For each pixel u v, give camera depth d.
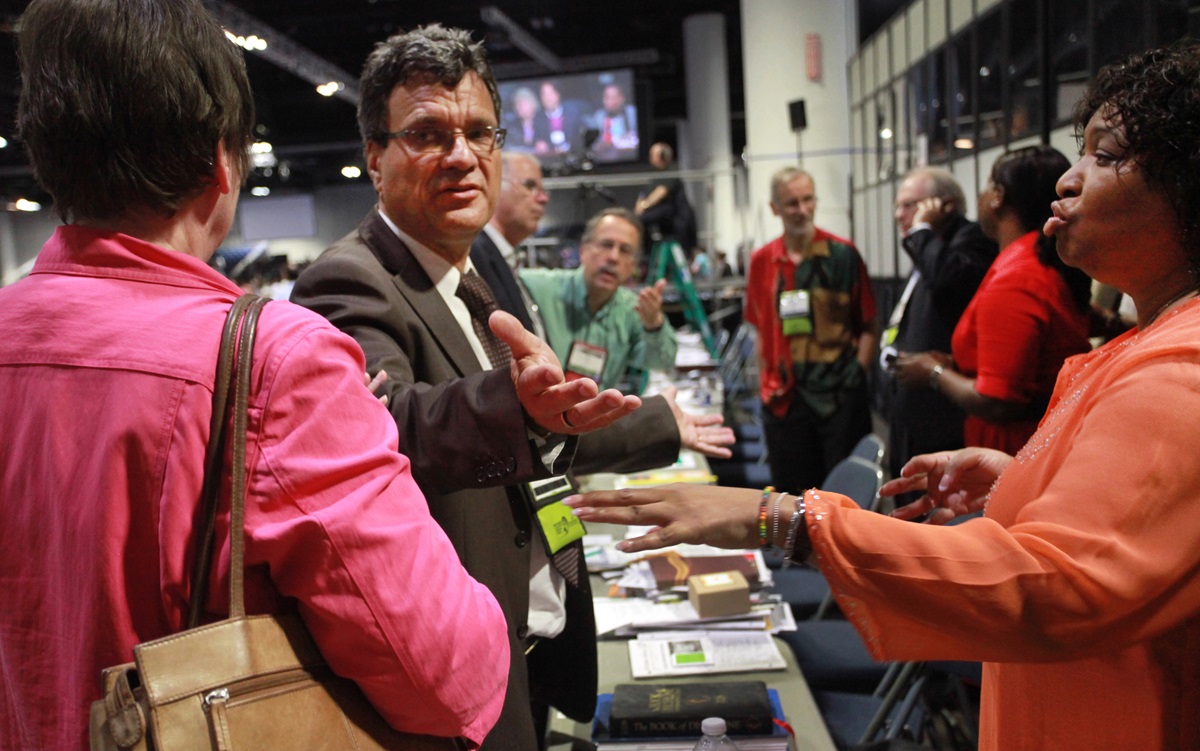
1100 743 0.84
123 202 0.74
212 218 0.80
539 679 1.48
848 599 0.82
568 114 12.78
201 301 0.75
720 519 0.86
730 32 14.94
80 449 0.70
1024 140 4.43
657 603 1.98
